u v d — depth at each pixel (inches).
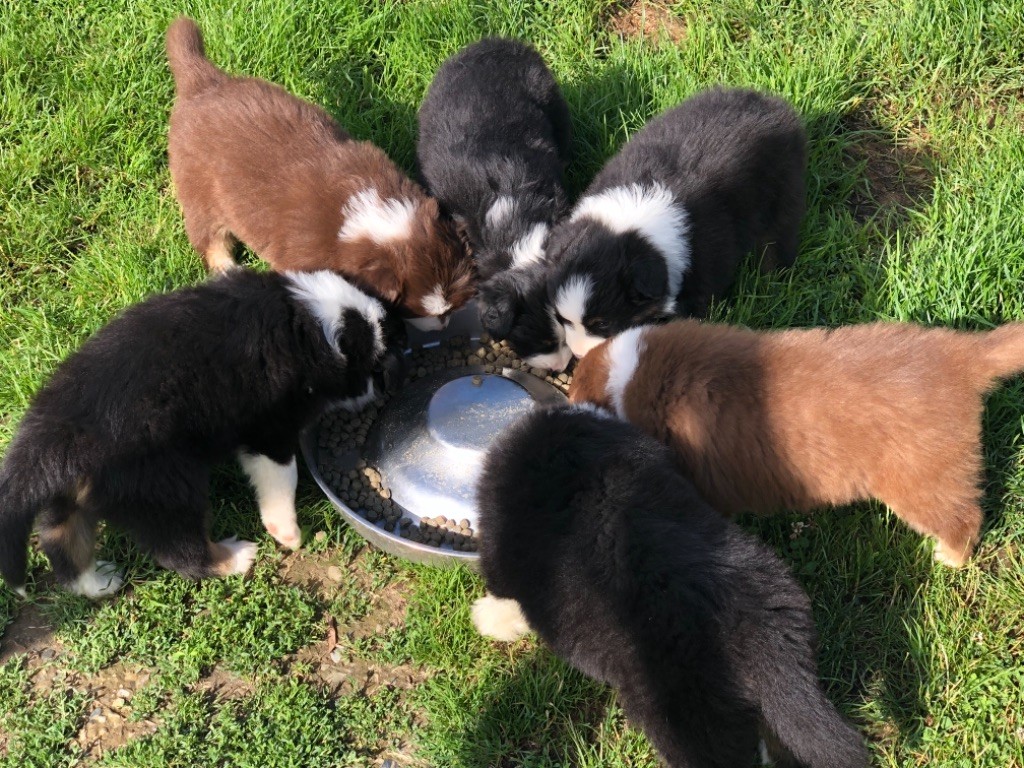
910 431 32.7
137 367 34.9
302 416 38.9
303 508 40.0
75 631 36.9
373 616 37.5
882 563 36.8
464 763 33.8
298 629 36.7
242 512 39.8
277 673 36.0
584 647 30.7
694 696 28.3
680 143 44.2
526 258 43.4
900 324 35.4
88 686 35.9
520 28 54.6
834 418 33.2
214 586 37.8
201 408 35.7
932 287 42.4
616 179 44.3
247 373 36.7
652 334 37.0
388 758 34.2
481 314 42.9
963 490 33.9
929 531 35.3
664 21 55.1
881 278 44.2
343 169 43.2
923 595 36.1
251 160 43.4
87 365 35.2
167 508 35.4
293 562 38.9
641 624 29.1
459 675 35.7
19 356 43.3
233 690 35.8
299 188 43.0
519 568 32.0
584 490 31.6
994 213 43.6
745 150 43.6
